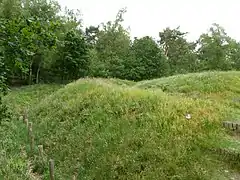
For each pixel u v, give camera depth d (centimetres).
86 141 1170
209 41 3872
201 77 1873
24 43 519
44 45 532
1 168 974
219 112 1162
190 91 1680
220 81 1756
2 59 521
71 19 4125
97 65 3703
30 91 3005
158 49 4016
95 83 1819
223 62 3791
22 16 522
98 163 1010
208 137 984
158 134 1025
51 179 923
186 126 1041
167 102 1237
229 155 884
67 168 1062
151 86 1930
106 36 4784
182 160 887
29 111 1989
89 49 3819
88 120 1333
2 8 2823
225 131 1030
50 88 3147
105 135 1138
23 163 1068
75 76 3628
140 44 4106
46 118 1636
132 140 1033
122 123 1171
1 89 562
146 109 1213
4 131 1438
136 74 3734
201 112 1136
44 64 3612
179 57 5081
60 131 1374
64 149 1200
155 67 3894
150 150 953
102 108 1372
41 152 1145
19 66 530
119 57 4066
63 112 1562
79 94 1700
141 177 883
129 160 951
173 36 5478
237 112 1222
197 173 829
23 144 1333
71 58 3444
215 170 850
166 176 852
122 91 1466
